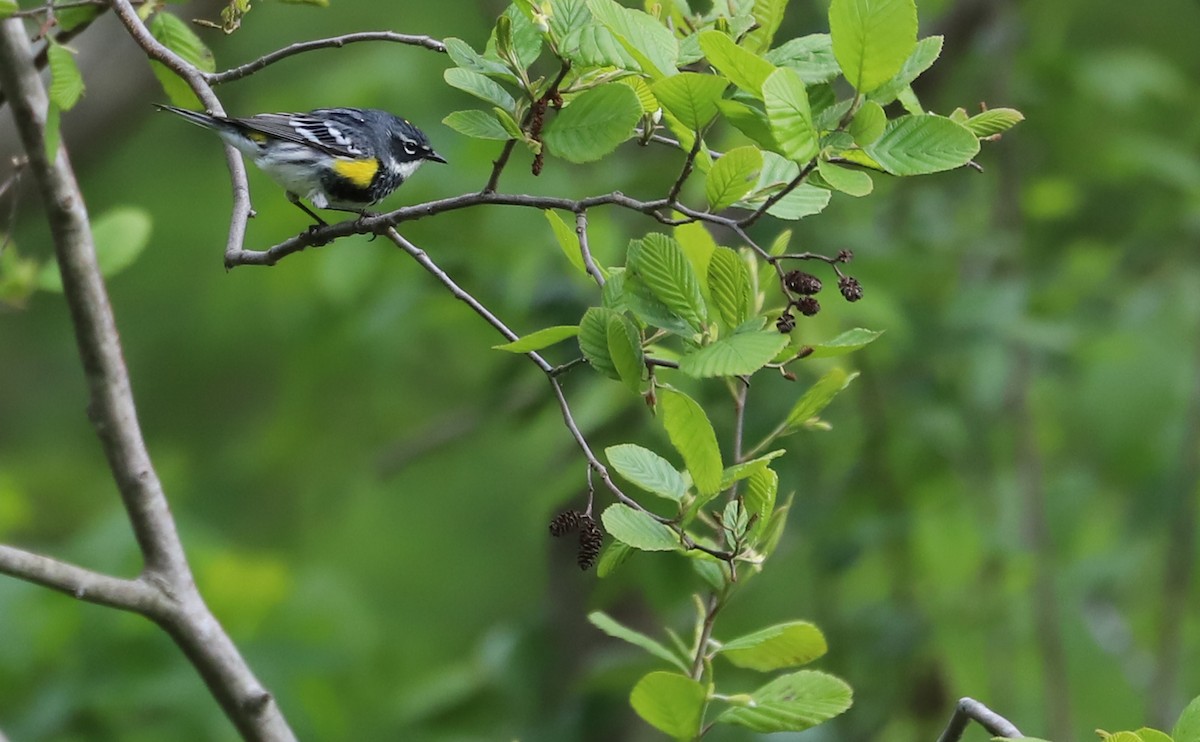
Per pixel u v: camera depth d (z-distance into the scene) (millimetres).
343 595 11703
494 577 15977
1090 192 13922
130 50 12734
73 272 6055
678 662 5438
